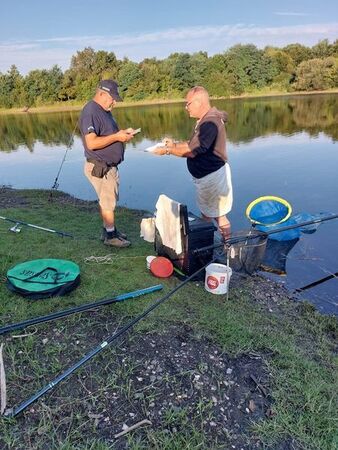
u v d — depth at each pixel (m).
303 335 3.26
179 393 2.32
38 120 29.14
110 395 2.26
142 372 2.44
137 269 3.82
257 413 2.26
